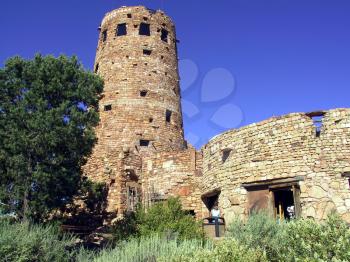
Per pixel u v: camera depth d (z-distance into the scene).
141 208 18.83
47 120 16.42
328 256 8.00
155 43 34.41
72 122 17.03
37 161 16.86
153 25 35.06
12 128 16.36
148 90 32.38
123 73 32.72
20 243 11.04
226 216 17.52
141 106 31.70
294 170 16.16
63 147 17.31
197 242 12.30
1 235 11.12
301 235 8.81
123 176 23.27
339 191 15.26
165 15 36.31
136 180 23.94
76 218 21.89
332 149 15.88
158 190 23.27
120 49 33.66
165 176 23.33
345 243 7.92
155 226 16.19
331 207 15.09
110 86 32.50
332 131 16.12
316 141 16.17
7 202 16.56
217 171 18.94
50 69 18.00
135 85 32.28
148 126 31.22
